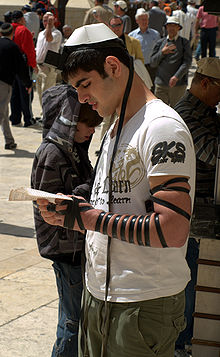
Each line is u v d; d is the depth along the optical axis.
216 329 3.01
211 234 2.86
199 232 2.88
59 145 2.78
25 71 8.73
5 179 7.59
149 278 2.03
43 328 3.94
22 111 11.02
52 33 10.61
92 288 2.18
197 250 3.31
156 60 9.04
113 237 1.98
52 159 2.77
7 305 4.23
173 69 8.96
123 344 2.07
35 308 4.20
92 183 2.28
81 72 2.04
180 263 2.09
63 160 2.78
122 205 2.05
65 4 17.52
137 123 2.03
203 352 3.05
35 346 3.72
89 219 2.01
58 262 2.83
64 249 2.79
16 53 8.60
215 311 2.99
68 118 2.78
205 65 3.23
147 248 2.03
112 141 2.16
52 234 2.80
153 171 1.92
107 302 2.09
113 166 2.07
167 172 1.90
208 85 3.21
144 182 2.00
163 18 13.74
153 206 1.97
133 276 2.04
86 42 2.03
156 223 1.88
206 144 3.21
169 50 8.86
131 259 2.04
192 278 3.33
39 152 2.83
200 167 3.22
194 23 18.31
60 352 2.90
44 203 2.04
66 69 2.08
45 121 2.94
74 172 2.83
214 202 3.09
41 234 2.83
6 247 5.37
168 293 2.05
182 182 1.90
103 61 2.03
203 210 3.12
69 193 2.81
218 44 22.62
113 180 2.06
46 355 3.62
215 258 2.94
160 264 2.03
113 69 2.04
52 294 4.43
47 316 4.09
